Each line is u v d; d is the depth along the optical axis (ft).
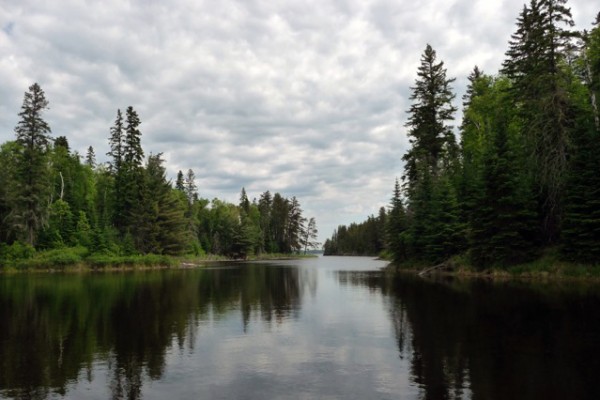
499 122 116.98
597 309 57.26
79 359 38.45
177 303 75.72
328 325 53.83
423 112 154.81
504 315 55.31
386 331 49.21
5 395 29.30
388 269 176.04
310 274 159.63
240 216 419.74
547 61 104.42
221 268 216.33
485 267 117.91
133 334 49.11
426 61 156.46
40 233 196.03
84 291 96.32
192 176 403.13
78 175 253.65
